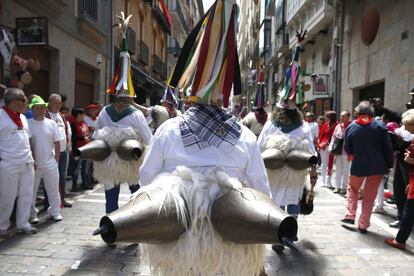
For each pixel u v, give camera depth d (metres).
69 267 3.97
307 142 4.76
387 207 7.00
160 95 25.11
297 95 4.89
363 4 12.09
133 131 4.84
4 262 4.08
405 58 9.36
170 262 1.98
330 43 15.13
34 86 9.52
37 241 4.75
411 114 5.50
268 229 1.80
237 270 2.02
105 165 4.71
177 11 28.22
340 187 8.41
